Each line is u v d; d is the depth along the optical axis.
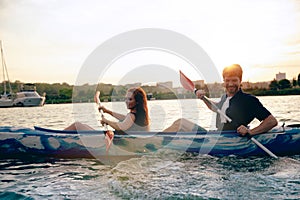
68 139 4.03
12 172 3.41
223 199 2.44
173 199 2.47
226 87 3.99
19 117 11.35
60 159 4.03
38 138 4.11
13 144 4.16
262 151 3.81
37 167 3.62
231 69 3.92
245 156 3.81
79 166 3.64
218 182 2.85
